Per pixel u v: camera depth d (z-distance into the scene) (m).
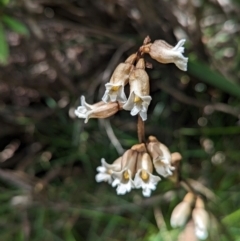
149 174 0.33
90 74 0.51
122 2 0.46
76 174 0.50
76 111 0.33
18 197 0.46
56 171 0.48
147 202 0.46
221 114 0.50
